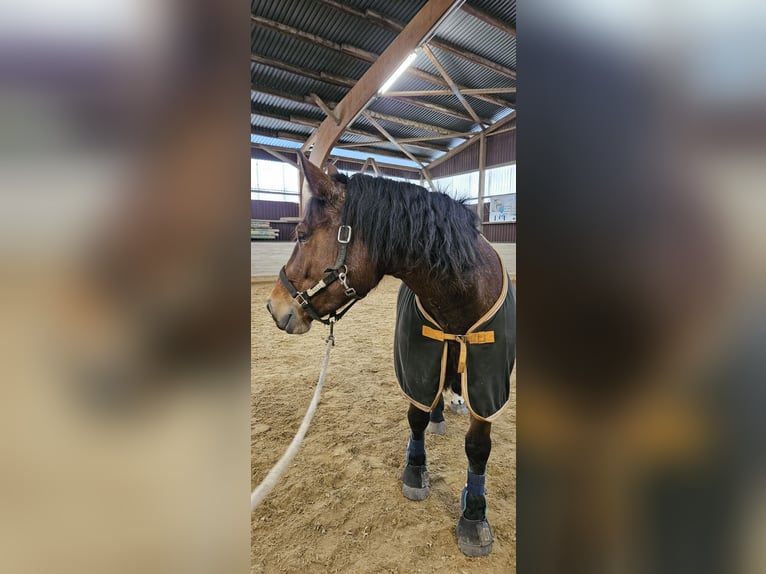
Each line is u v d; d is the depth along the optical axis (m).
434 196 0.97
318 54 5.14
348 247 0.95
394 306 4.86
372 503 1.31
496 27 4.68
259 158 8.43
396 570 1.05
